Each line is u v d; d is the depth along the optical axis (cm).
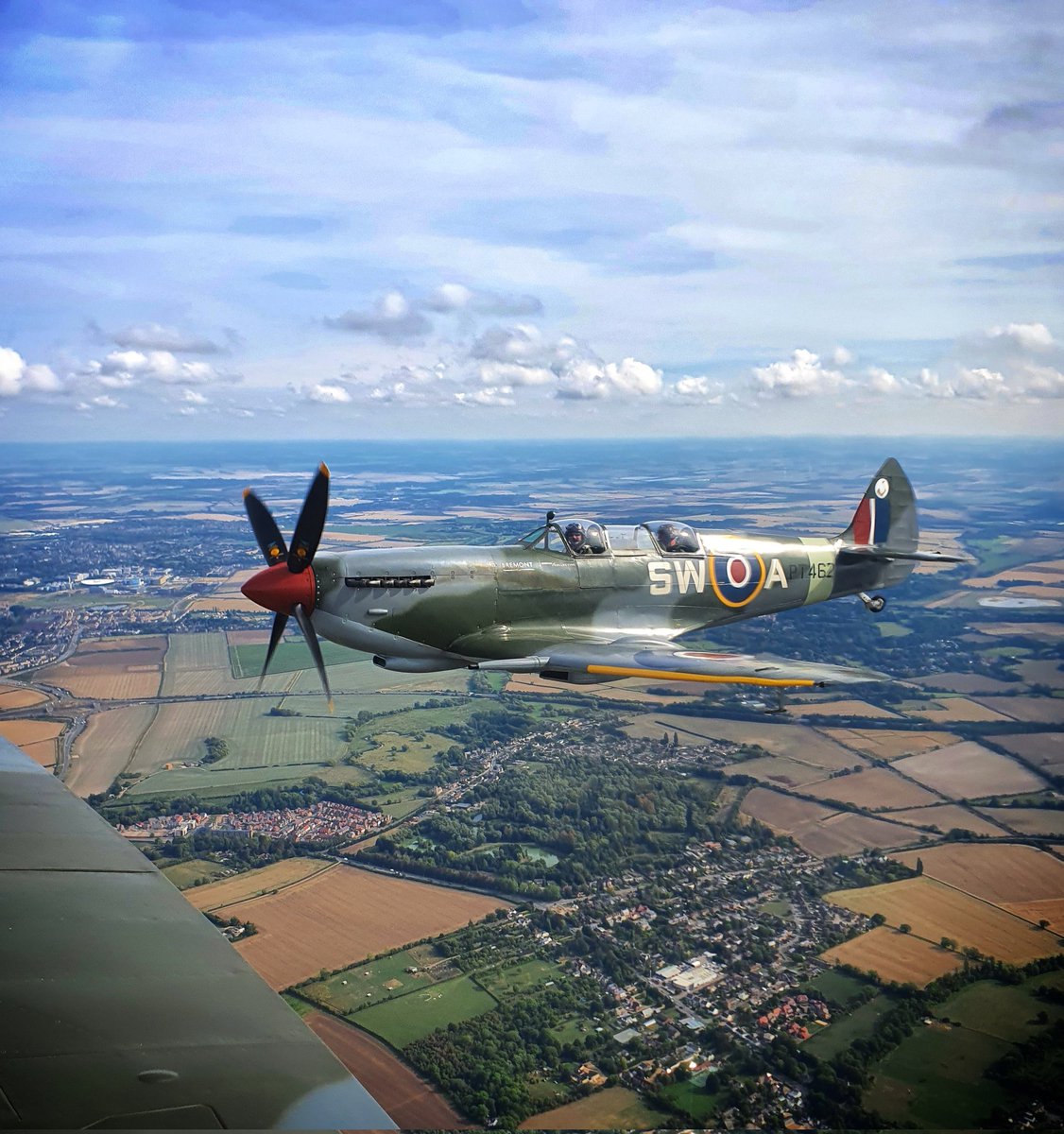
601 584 1472
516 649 1381
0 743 433
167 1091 186
